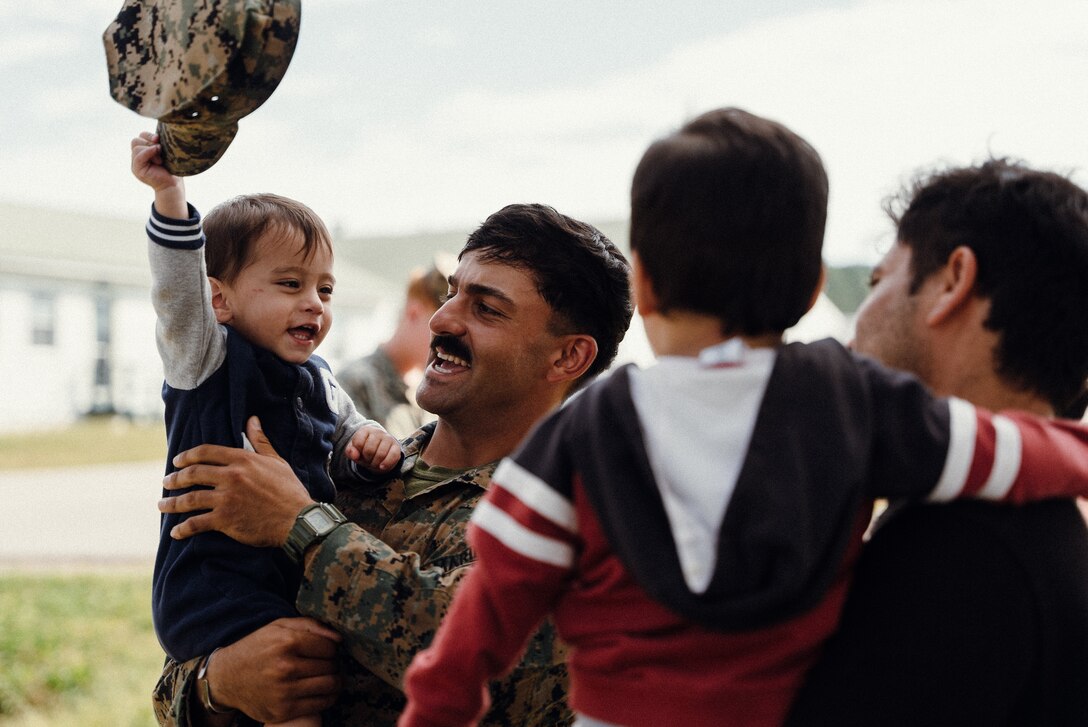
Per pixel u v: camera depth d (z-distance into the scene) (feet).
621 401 3.63
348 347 105.91
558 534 3.69
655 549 3.36
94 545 38.99
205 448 5.66
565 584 3.85
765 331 3.74
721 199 3.59
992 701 3.57
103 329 93.71
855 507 3.35
